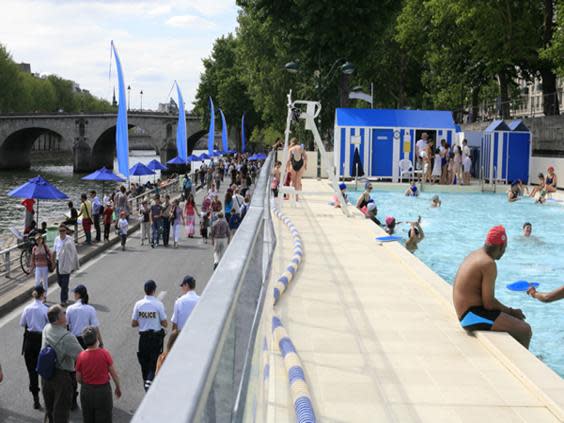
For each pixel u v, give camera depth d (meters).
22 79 142.50
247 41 74.94
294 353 5.93
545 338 9.30
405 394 5.44
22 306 17.98
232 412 2.04
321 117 47.22
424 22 51.91
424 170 31.78
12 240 32.31
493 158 33.09
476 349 6.69
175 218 28.56
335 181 18.97
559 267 14.85
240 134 120.12
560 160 30.62
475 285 7.13
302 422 4.40
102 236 30.80
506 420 4.95
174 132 125.25
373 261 11.62
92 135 123.25
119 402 11.26
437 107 75.81
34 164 146.38
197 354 1.51
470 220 21.98
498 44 42.44
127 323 15.99
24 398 11.56
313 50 42.81
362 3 40.41
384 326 7.47
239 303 2.49
